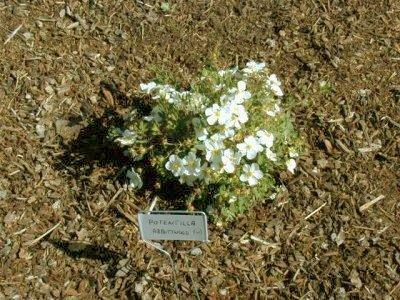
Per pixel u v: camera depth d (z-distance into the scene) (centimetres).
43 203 73
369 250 70
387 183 76
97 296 66
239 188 68
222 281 67
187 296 66
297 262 69
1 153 77
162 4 94
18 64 85
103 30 90
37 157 77
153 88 73
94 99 83
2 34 88
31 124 80
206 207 72
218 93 71
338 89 85
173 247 70
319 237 71
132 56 88
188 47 89
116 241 70
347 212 73
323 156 78
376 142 79
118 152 77
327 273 68
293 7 94
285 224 72
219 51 89
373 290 67
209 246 70
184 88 83
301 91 85
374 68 87
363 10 94
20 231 71
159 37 90
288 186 75
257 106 70
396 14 94
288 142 73
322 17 93
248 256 69
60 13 92
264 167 71
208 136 68
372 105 83
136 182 72
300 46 90
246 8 94
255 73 73
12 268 68
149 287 67
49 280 67
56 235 71
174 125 69
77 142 79
